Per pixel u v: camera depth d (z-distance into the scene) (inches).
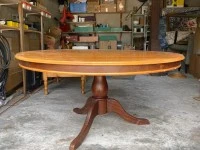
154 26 215.3
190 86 160.1
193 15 275.9
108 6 282.2
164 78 192.2
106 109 90.4
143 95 133.7
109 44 276.8
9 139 76.3
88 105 97.8
